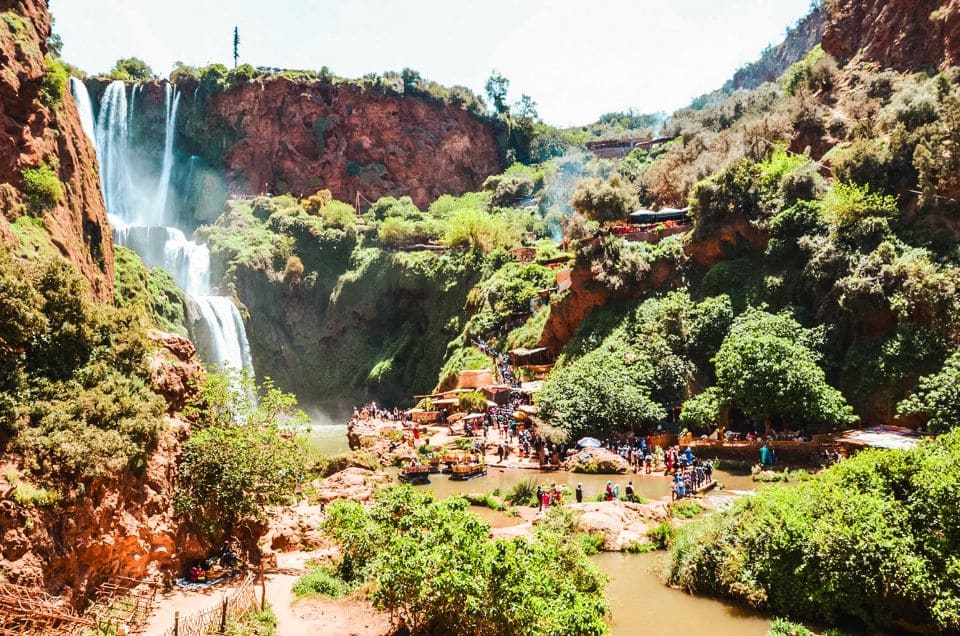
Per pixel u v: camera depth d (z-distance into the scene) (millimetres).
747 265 47250
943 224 38969
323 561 20703
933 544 15828
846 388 37531
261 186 104938
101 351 16844
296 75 110500
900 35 63406
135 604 14234
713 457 37062
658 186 76250
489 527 15484
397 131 115562
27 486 12586
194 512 17844
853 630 16047
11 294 14508
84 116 87250
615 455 36562
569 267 57688
